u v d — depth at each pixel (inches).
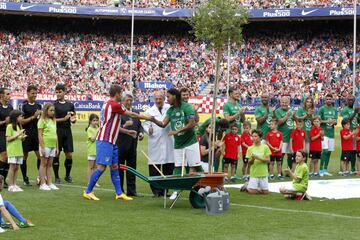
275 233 394.0
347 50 2262.6
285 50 2324.1
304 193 546.0
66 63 2303.2
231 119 704.4
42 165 604.1
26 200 528.4
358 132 801.6
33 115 637.3
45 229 403.2
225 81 2194.9
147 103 1999.3
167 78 2281.0
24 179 635.5
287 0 2301.9
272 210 485.7
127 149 562.6
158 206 504.1
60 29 2426.2
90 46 2393.0
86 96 1984.5
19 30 2391.7
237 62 2277.3
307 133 771.4
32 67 2242.9
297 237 382.6
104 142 530.3
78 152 1044.5
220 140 648.4
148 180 478.9
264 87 2164.1
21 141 587.2
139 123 594.2
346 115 815.1
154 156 564.7
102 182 670.5
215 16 656.4
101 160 530.6
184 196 561.0
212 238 378.0
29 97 640.4
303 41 2349.9
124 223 425.4
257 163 584.7
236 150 705.6
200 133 645.9
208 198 467.5
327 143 784.3
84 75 2274.9
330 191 597.0
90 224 420.8
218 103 1611.7
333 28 2347.4
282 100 748.0
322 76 2174.0
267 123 737.0
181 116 526.0
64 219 439.2
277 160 727.1
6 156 614.9
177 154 532.4
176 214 464.1
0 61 2230.6
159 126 538.0
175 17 2338.8
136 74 2297.0
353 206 509.7
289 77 2201.0
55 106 668.7
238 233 393.4
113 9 2336.4
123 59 2363.4
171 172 569.0
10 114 583.2
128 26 2465.6
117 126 532.7
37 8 2292.1
